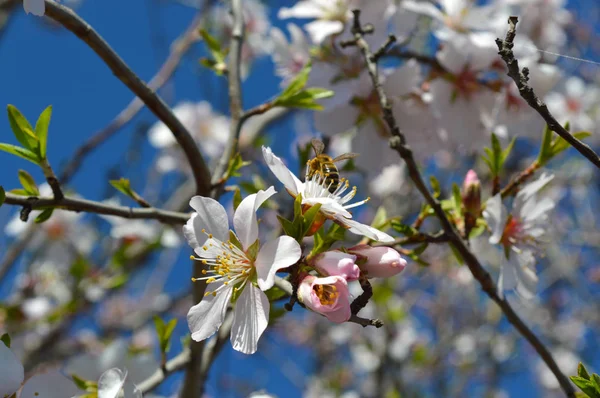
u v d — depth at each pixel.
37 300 0.62
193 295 0.38
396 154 0.45
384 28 0.45
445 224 0.36
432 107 0.45
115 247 0.64
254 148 0.68
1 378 0.31
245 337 0.30
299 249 0.30
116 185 0.37
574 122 0.61
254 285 0.31
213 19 0.67
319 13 0.47
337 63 0.45
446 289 1.04
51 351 0.62
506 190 0.39
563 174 0.91
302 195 0.32
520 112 0.46
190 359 0.39
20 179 0.35
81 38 0.34
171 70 0.62
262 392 0.39
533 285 0.38
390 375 0.83
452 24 0.46
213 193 0.38
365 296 0.30
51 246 0.69
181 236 0.71
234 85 0.42
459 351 1.01
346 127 0.45
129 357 0.40
